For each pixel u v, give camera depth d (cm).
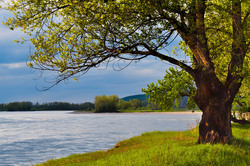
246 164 891
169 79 2162
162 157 927
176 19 1209
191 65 1406
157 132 2452
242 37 1202
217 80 1321
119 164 977
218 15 1220
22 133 4609
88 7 995
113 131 4594
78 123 7281
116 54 1108
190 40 1308
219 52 1282
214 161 894
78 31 1103
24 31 1110
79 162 1366
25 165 2050
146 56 1191
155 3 1088
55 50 1084
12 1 1075
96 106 19150
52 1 1058
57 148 2861
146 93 2194
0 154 2561
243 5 1305
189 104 2158
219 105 1309
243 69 1266
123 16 1058
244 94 2102
